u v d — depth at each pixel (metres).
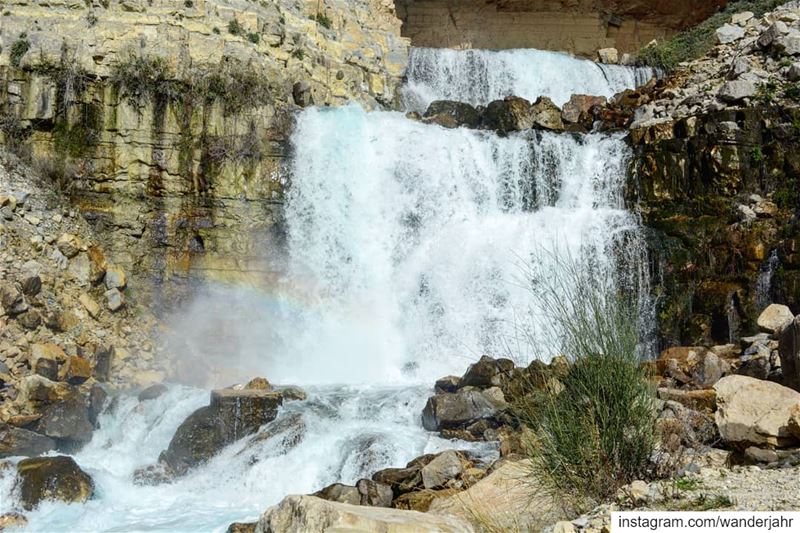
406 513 8.95
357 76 23.17
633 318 11.23
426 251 19.73
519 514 9.47
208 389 16.11
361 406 14.19
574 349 10.20
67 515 11.82
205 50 19.61
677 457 9.52
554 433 9.62
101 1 19.58
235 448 13.27
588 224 19.80
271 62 20.53
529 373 12.30
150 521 11.55
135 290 18.45
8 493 12.09
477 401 13.35
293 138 19.59
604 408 9.57
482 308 19.17
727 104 21.47
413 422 14.03
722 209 19.27
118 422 14.73
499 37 30.42
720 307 18.03
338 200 19.62
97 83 18.95
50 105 18.66
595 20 30.48
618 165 20.83
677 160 20.05
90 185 18.69
